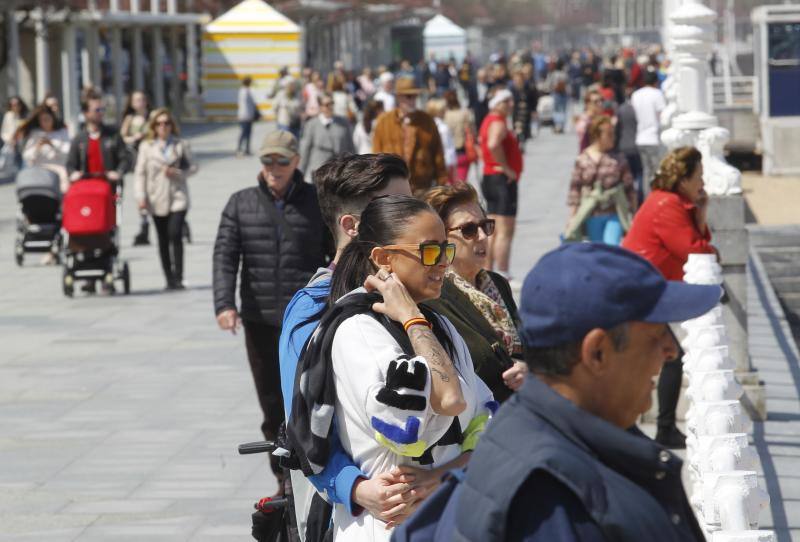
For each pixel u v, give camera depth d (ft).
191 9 387.96
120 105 338.13
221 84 374.43
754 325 88.63
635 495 16.76
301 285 51.13
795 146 193.88
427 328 26.43
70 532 49.96
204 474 57.77
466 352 28.45
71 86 300.81
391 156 31.24
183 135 324.39
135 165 112.68
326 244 51.98
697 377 38.70
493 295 36.58
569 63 480.23
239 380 77.25
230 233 51.49
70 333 93.56
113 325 96.48
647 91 137.80
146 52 362.74
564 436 17.13
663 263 59.36
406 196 27.94
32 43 307.58
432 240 27.32
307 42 472.44
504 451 17.17
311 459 26.89
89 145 111.04
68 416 69.15
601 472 16.81
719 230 63.16
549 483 16.70
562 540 16.40
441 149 94.48
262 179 51.72
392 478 26.30
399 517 26.37
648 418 63.77
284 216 51.21
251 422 67.21
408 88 93.71
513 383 32.53
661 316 17.25
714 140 65.67
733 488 28.14
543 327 17.46
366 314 26.94
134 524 50.85
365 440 26.55
